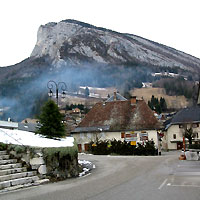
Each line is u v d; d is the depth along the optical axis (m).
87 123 52.19
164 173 15.34
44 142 15.01
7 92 145.38
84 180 12.91
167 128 72.31
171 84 194.50
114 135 49.00
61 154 13.66
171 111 155.75
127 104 52.94
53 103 18.89
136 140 47.78
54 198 8.55
